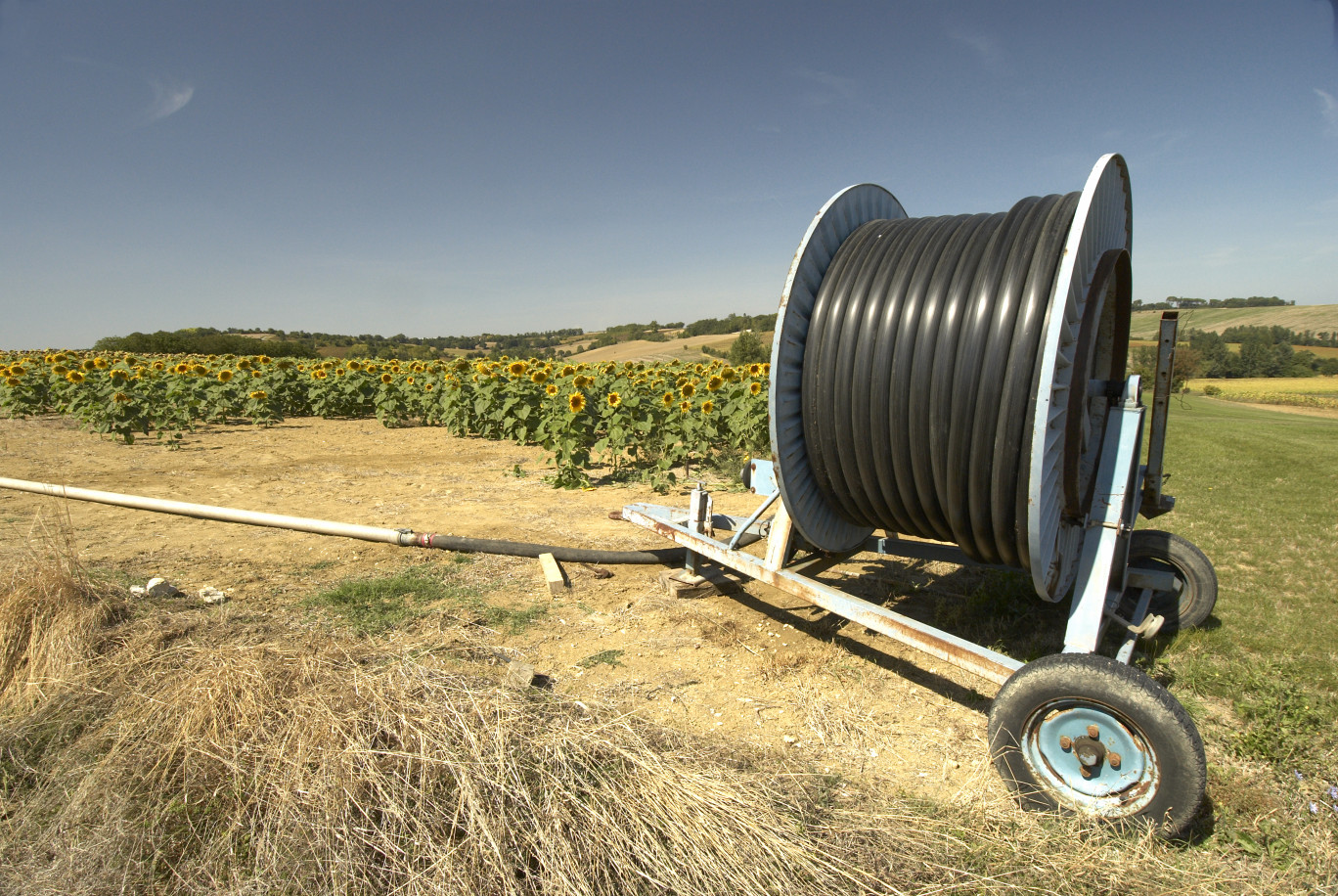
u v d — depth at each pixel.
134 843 2.29
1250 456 12.96
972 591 5.20
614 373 14.84
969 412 3.16
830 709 3.55
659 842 2.25
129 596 4.23
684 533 4.75
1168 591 4.39
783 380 3.74
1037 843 2.38
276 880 2.15
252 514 6.19
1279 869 2.43
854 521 4.16
